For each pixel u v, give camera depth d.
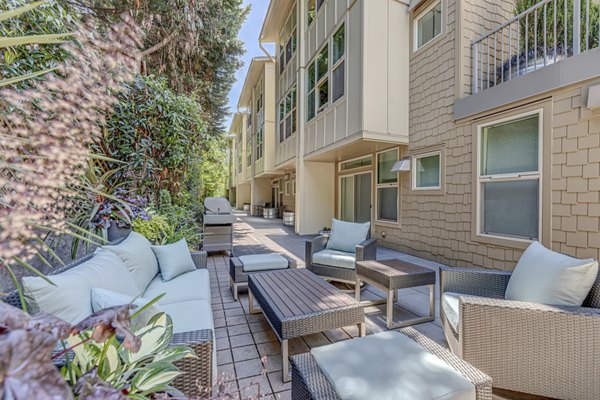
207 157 8.97
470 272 2.38
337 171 8.79
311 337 2.52
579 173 3.08
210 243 5.75
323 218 8.85
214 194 10.95
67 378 0.90
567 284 1.70
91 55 0.95
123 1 3.58
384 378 1.21
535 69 3.65
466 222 4.44
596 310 1.58
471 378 1.21
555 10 3.36
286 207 13.19
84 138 0.96
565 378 1.56
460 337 1.79
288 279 2.80
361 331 2.18
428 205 5.21
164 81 4.48
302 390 1.26
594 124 2.96
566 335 1.56
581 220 3.07
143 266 2.52
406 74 5.69
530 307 1.65
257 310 3.05
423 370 1.26
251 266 3.41
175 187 5.16
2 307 0.62
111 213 2.86
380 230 6.60
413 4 5.51
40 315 0.70
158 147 4.16
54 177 0.88
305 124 8.34
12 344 0.51
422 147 5.36
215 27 5.71
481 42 4.58
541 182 3.42
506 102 3.75
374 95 5.39
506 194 3.89
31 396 0.49
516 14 4.42
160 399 0.91
